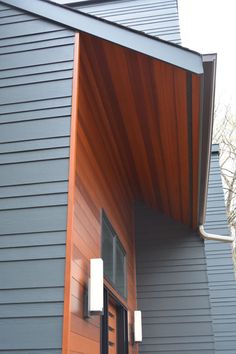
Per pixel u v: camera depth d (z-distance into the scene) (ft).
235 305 20.89
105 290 11.21
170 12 20.18
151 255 18.48
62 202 8.01
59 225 7.82
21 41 9.93
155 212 19.45
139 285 17.93
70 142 8.55
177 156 13.47
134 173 16.40
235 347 20.12
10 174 8.42
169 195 16.80
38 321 7.09
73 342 7.36
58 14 10.07
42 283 7.37
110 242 12.67
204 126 10.87
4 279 7.50
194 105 10.37
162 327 17.01
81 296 8.26
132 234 18.30
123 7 20.81
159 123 12.17
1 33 10.12
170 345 16.66
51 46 9.75
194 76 9.29
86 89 10.50
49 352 6.82
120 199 15.33
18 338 6.98
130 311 15.51
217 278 21.57
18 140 8.73
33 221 7.93
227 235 22.21
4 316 7.18
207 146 11.82
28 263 7.58
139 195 18.81
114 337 13.01
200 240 18.57
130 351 14.60
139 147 14.08
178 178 14.94
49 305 7.18
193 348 16.47
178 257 18.28
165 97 10.76
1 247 7.78
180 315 17.13
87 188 10.04
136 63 9.96
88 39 9.95
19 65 9.62
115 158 14.29
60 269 7.45
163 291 17.69
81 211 9.15
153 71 9.97
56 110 8.95
